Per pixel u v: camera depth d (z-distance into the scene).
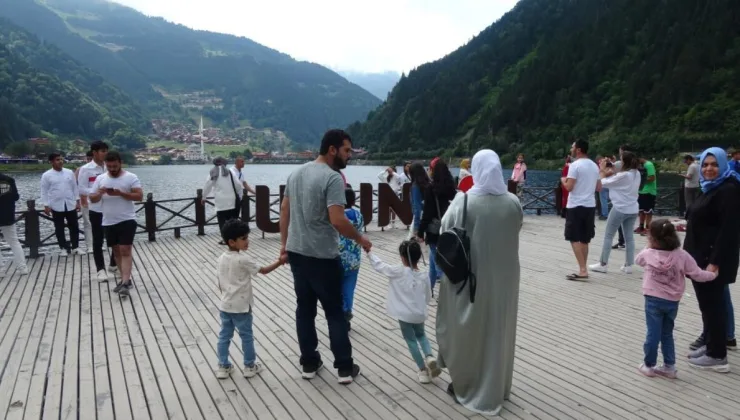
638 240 9.77
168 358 4.14
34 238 8.12
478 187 3.16
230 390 3.57
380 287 6.53
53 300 5.80
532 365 4.05
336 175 3.44
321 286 3.54
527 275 7.15
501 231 3.09
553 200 15.73
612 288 6.43
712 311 3.88
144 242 9.77
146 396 3.47
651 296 3.78
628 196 6.95
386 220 11.17
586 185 6.68
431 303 5.73
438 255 3.18
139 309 5.49
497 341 3.16
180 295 6.07
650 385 3.68
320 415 3.22
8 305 5.59
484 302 3.12
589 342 4.57
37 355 4.20
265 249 9.26
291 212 3.60
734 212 3.74
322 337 4.68
